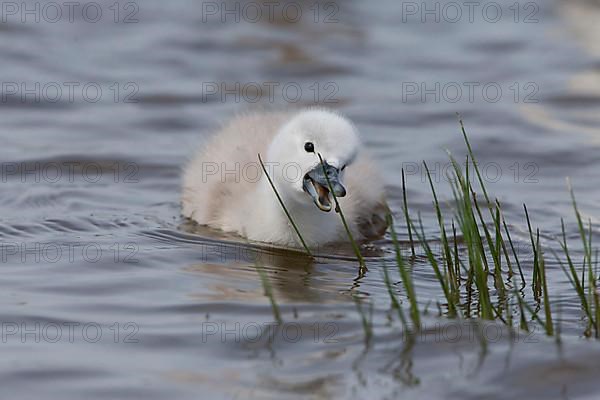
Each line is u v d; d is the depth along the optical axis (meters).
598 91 18.27
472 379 8.14
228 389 7.95
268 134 13.67
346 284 10.60
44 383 8.02
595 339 8.95
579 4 23.14
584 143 15.92
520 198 13.73
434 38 21.34
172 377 8.15
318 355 8.56
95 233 12.10
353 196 12.83
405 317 9.45
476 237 10.74
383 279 10.83
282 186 11.91
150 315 9.48
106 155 14.98
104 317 9.41
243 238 12.34
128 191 13.80
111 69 18.88
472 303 10.02
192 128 16.34
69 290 10.11
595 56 20.05
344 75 19.16
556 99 17.95
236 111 16.95
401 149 15.72
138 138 15.83
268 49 20.33
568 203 13.56
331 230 12.38
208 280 10.55
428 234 12.55
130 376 8.16
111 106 17.17
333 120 11.58
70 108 16.95
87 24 21.08
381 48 20.66
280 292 10.23
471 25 22.09
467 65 19.83
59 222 12.39
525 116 17.16
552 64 19.80
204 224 12.84
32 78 18.17
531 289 10.49
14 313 9.42
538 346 8.75
